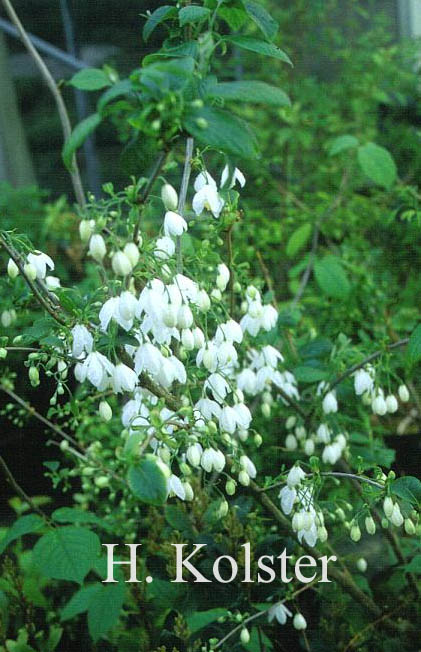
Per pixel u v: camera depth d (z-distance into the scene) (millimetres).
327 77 1423
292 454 786
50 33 1536
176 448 526
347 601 709
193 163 547
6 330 961
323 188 1271
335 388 690
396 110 1348
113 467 757
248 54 1346
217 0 516
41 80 1565
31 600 744
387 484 547
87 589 695
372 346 712
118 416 796
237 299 768
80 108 1573
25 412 754
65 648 733
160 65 431
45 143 1595
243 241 1037
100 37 1521
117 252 489
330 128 1275
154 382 561
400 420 965
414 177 1280
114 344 517
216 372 557
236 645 622
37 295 535
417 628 701
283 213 1212
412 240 1104
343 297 832
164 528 709
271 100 456
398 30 1449
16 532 614
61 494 951
